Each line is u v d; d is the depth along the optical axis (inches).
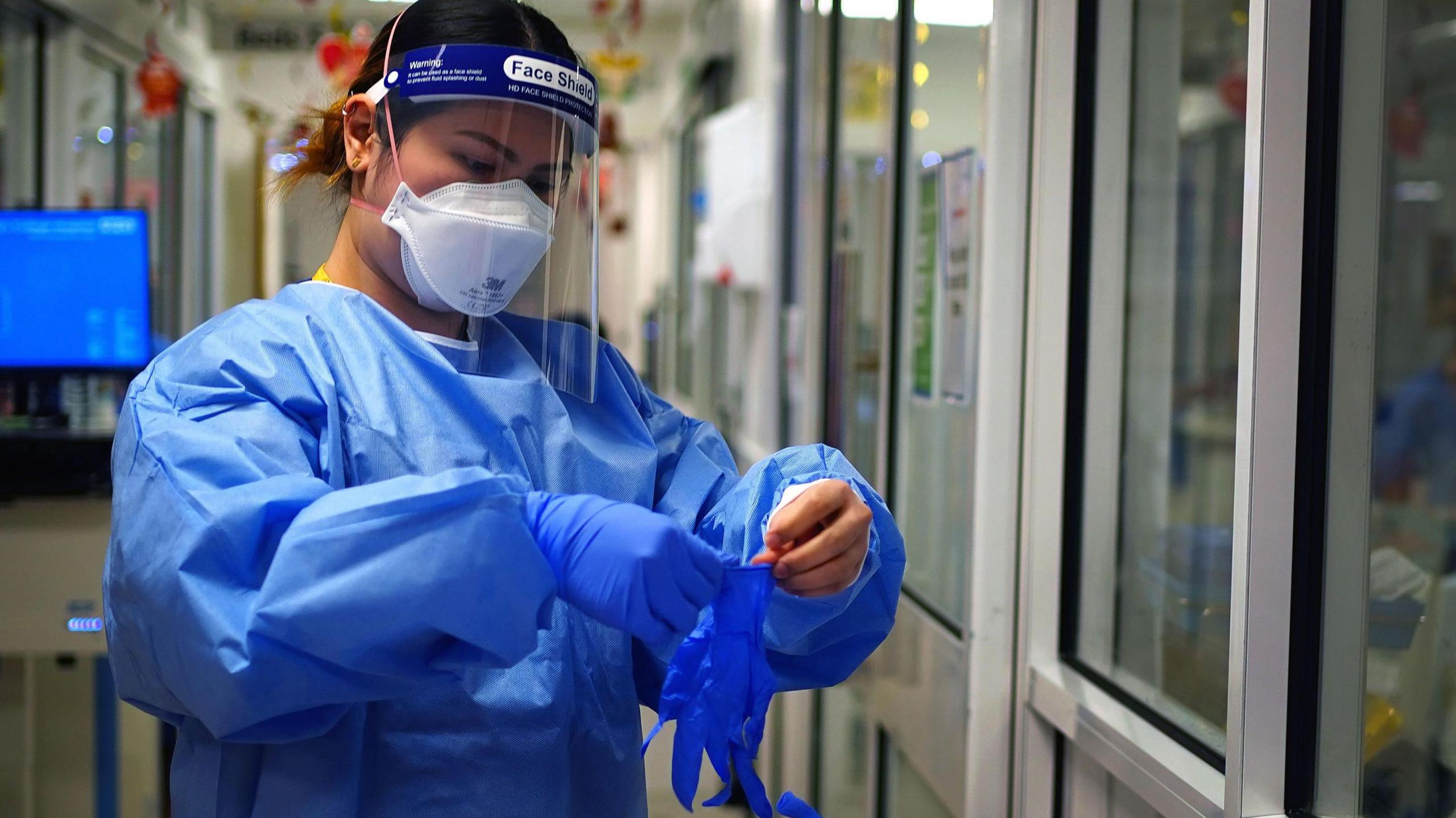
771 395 144.6
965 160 69.7
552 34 40.4
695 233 243.4
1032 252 63.1
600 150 42.9
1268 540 41.0
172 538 30.4
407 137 37.6
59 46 168.2
